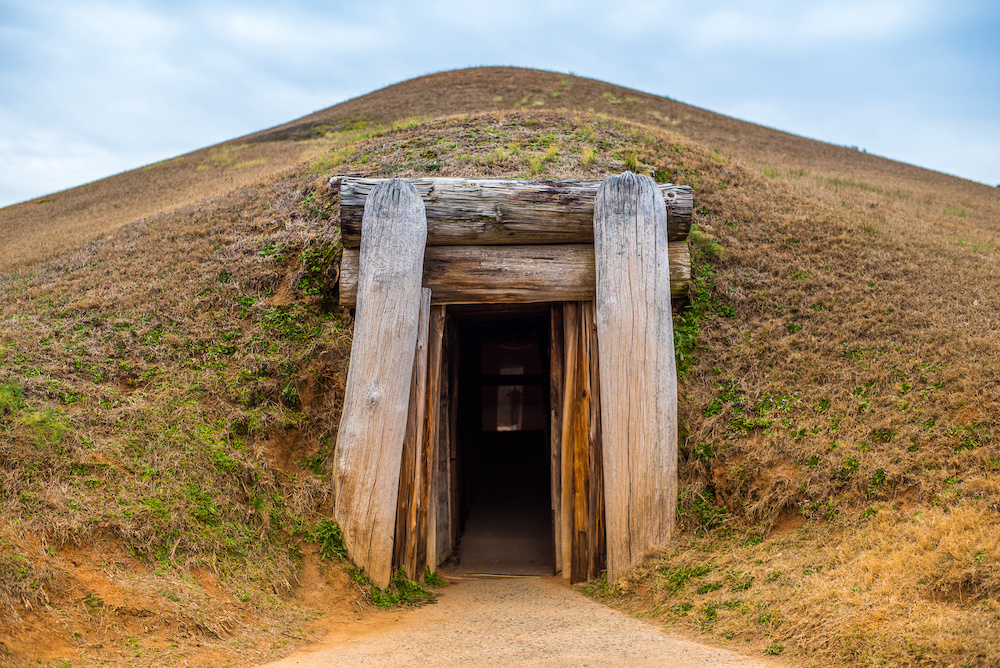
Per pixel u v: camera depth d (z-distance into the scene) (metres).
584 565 8.12
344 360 8.87
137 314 9.41
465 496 11.90
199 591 5.64
